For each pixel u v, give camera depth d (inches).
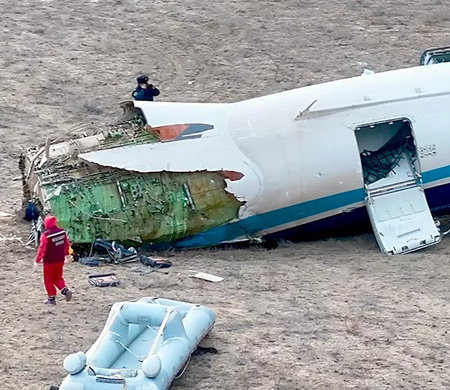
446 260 941.2
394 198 997.2
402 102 1009.5
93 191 932.0
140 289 831.7
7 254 925.8
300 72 1642.5
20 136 1363.2
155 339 646.5
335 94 1010.1
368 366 681.6
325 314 779.4
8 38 1736.0
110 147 961.5
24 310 771.4
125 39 1764.3
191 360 685.3
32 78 1585.9
